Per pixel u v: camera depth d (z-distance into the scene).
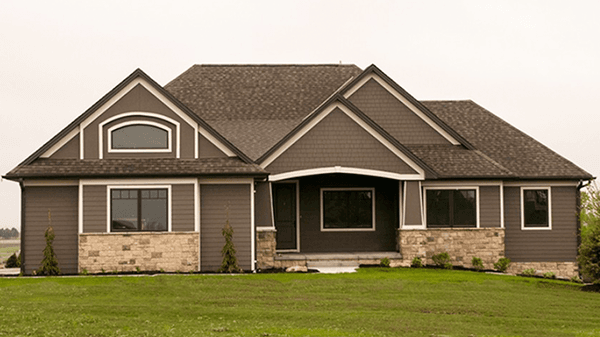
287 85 29.55
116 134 23.08
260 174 22.77
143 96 23.12
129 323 14.17
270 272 22.67
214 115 27.70
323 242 26.47
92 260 22.09
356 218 26.67
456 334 13.60
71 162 22.66
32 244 22.34
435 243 25.09
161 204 22.59
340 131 24.20
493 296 18.44
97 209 22.31
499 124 29.59
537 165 26.86
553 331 14.23
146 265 22.27
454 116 29.95
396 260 24.45
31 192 22.44
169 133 23.14
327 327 14.08
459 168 25.44
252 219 23.11
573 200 26.72
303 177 26.59
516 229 26.50
